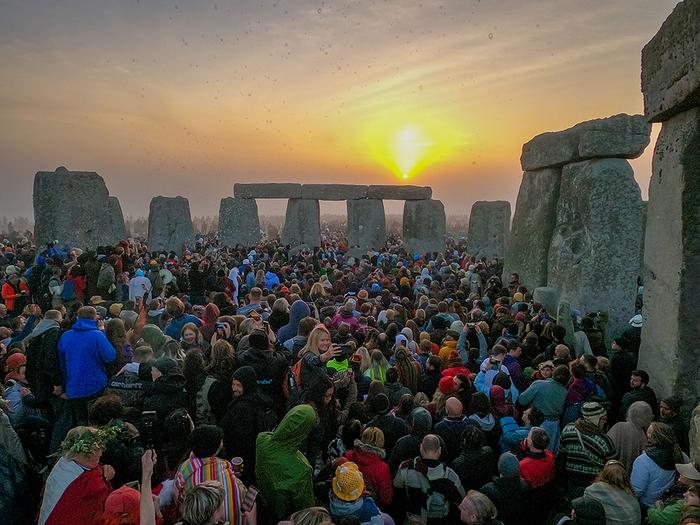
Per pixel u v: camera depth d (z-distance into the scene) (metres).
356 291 13.27
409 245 29.08
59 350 5.46
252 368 4.57
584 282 10.27
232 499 3.42
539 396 5.59
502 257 25.38
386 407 4.93
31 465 4.64
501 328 8.64
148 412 4.39
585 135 10.46
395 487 4.25
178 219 25.94
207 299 12.08
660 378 5.80
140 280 10.73
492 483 4.11
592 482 4.12
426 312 9.55
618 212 10.18
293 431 3.82
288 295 10.39
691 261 5.38
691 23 4.92
